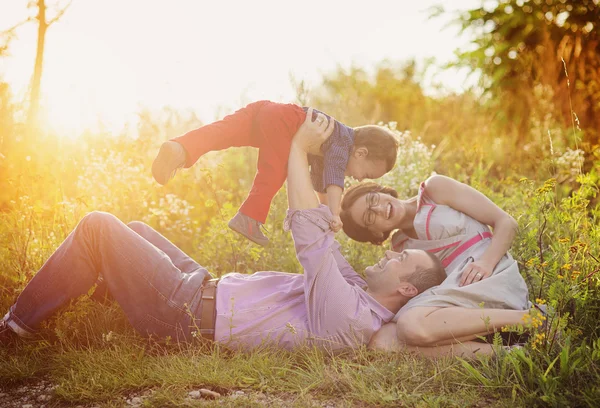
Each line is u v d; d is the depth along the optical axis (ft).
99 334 11.21
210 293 10.85
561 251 12.00
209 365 9.94
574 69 24.73
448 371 9.50
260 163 11.90
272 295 10.92
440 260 11.63
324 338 10.50
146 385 9.57
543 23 26.68
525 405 8.55
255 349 10.48
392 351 10.23
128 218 15.72
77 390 9.27
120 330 11.49
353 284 11.82
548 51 25.38
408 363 9.75
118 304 11.60
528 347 9.63
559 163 17.94
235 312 10.66
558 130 21.52
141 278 10.55
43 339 10.82
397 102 31.86
